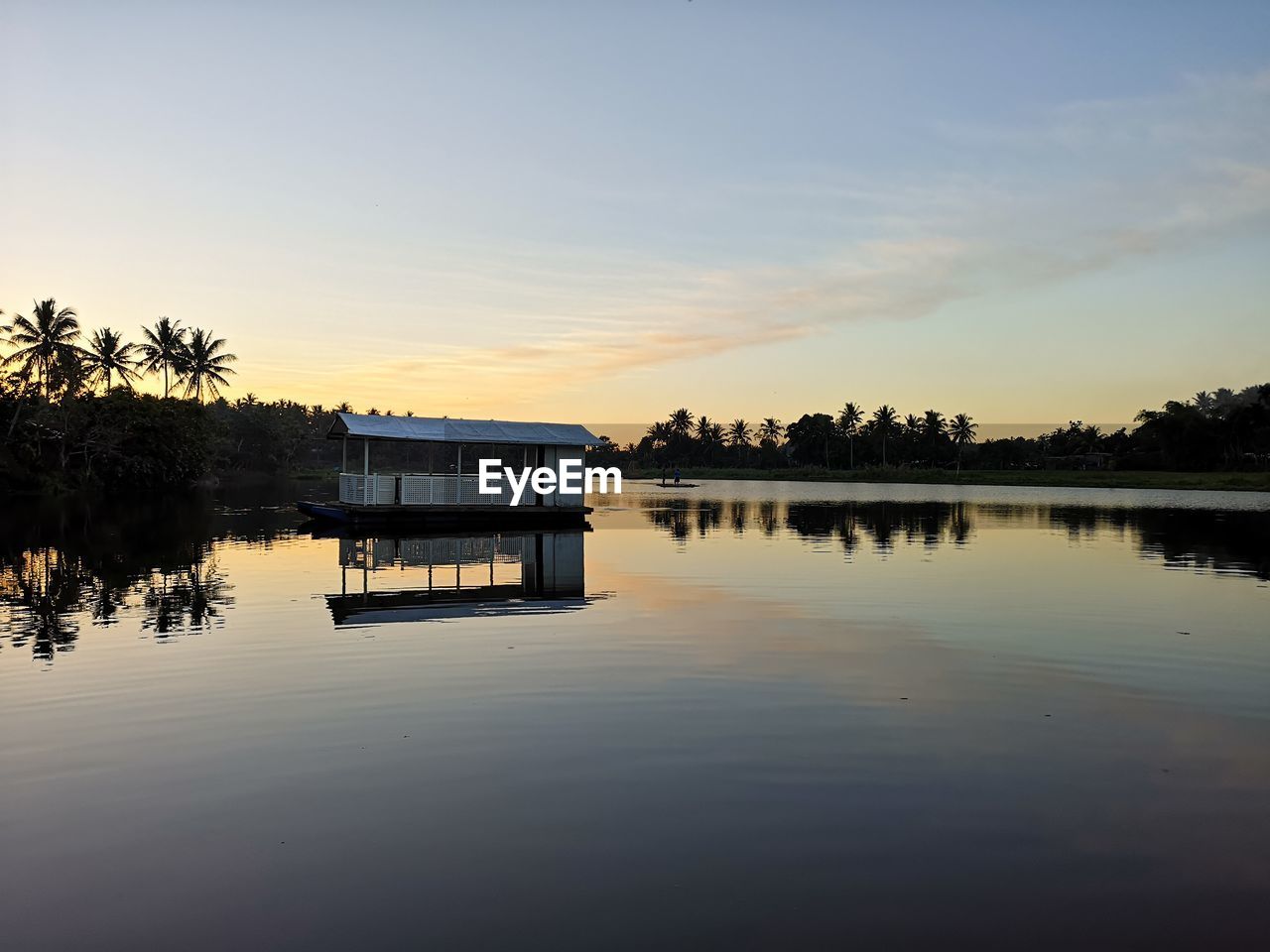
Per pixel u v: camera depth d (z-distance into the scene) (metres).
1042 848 5.50
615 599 15.25
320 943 4.43
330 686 9.23
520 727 7.88
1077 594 15.78
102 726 7.89
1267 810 6.10
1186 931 4.55
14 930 4.58
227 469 100.50
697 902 4.82
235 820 5.91
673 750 7.27
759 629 12.45
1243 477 90.50
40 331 58.59
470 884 5.04
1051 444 138.75
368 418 32.47
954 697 8.88
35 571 18.59
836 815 5.97
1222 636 12.01
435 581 17.52
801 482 113.81
